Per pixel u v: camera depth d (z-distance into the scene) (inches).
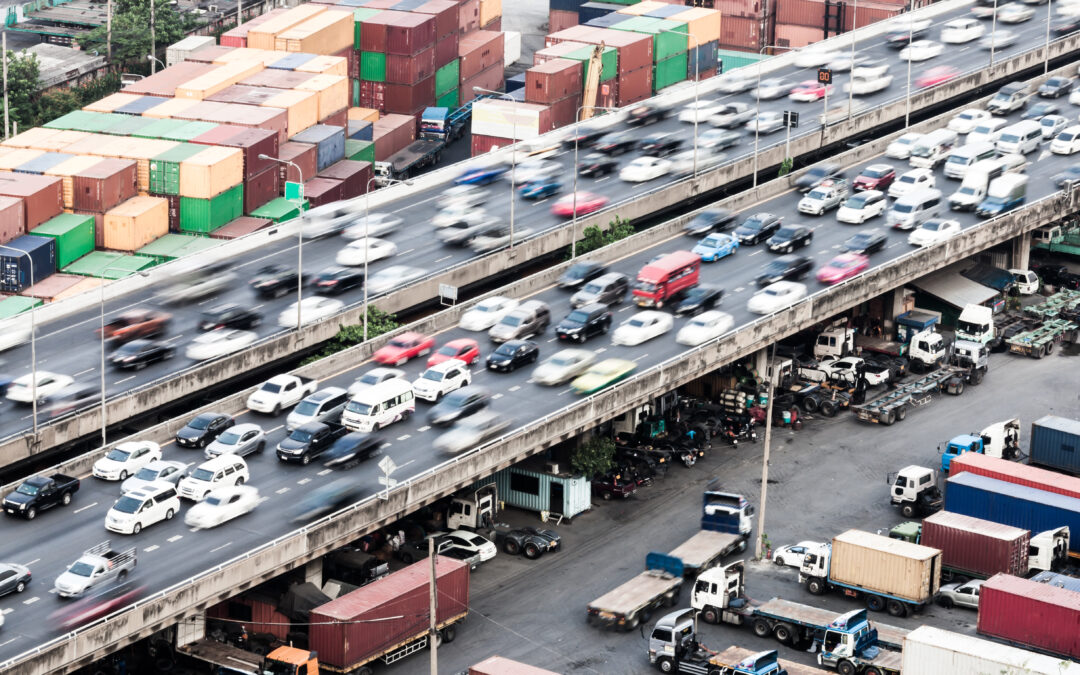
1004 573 6023.6
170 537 5905.5
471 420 6692.9
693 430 7317.9
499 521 6702.8
